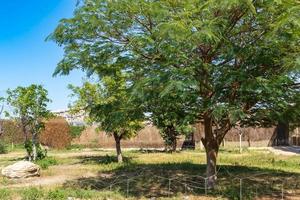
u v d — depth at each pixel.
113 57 14.37
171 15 11.82
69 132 44.34
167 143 37.00
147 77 12.42
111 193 14.95
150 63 13.79
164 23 10.98
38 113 27.09
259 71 13.07
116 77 15.90
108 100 23.05
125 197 14.48
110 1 12.95
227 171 20.33
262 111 14.17
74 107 25.39
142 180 18.05
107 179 18.64
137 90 12.18
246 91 12.49
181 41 11.34
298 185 16.75
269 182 17.41
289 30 11.66
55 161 26.27
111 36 14.02
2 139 42.72
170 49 11.88
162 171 20.98
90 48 14.19
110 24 13.52
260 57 12.55
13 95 26.78
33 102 26.69
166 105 14.02
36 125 27.55
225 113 13.02
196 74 12.62
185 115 14.34
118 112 15.20
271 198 14.23
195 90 13.11
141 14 13.01
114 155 32.19
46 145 43.03
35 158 26.98
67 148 43.38
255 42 13.08
